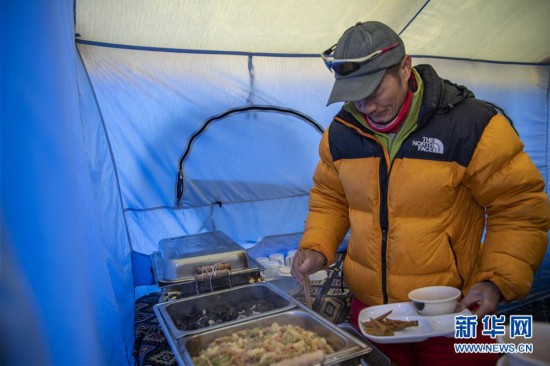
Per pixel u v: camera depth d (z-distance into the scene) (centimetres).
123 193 258
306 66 284
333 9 231
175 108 257
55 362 67
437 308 124
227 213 283
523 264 124
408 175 134
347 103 147
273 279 228
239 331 133
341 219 171
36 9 79
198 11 214
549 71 361
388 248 140
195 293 175
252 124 278
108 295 155
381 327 122
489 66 338
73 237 83
